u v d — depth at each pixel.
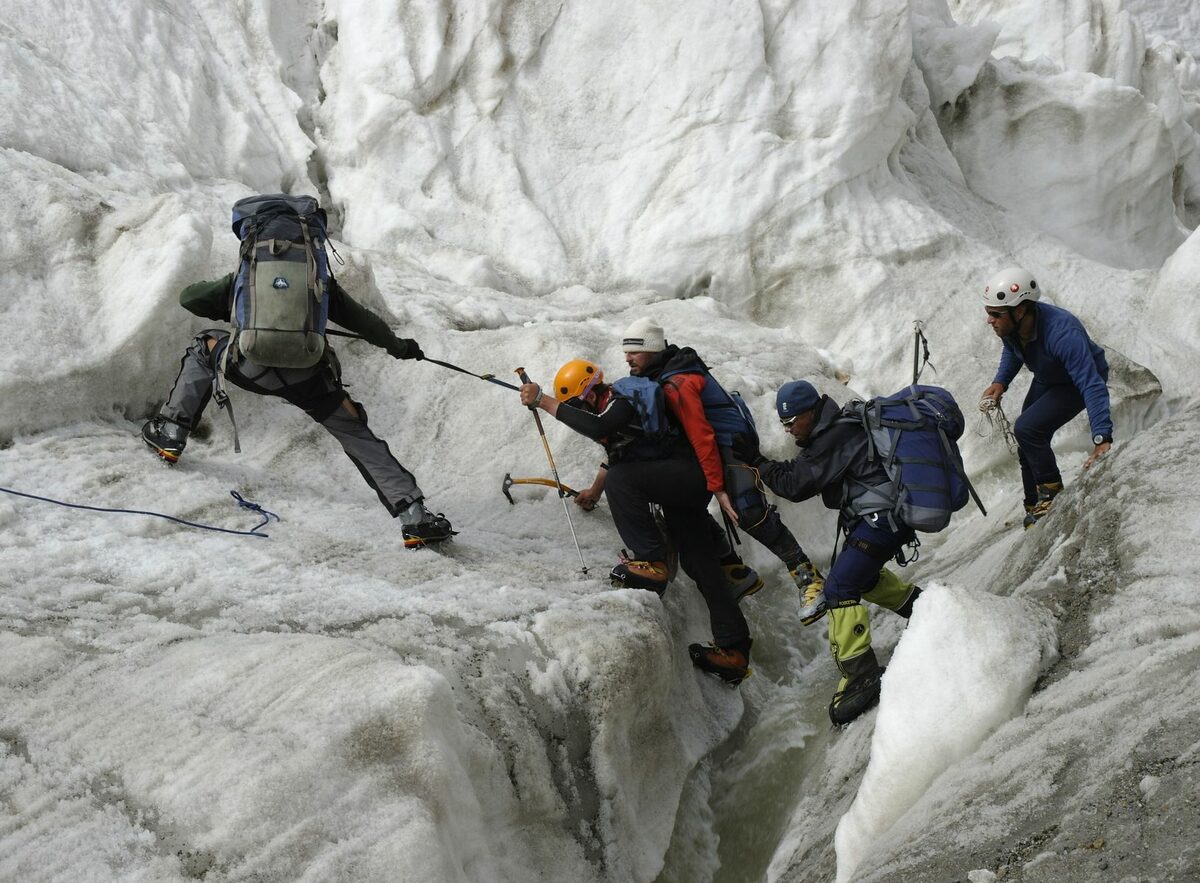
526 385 4.71
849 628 4.39
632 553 4.86
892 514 4.26
